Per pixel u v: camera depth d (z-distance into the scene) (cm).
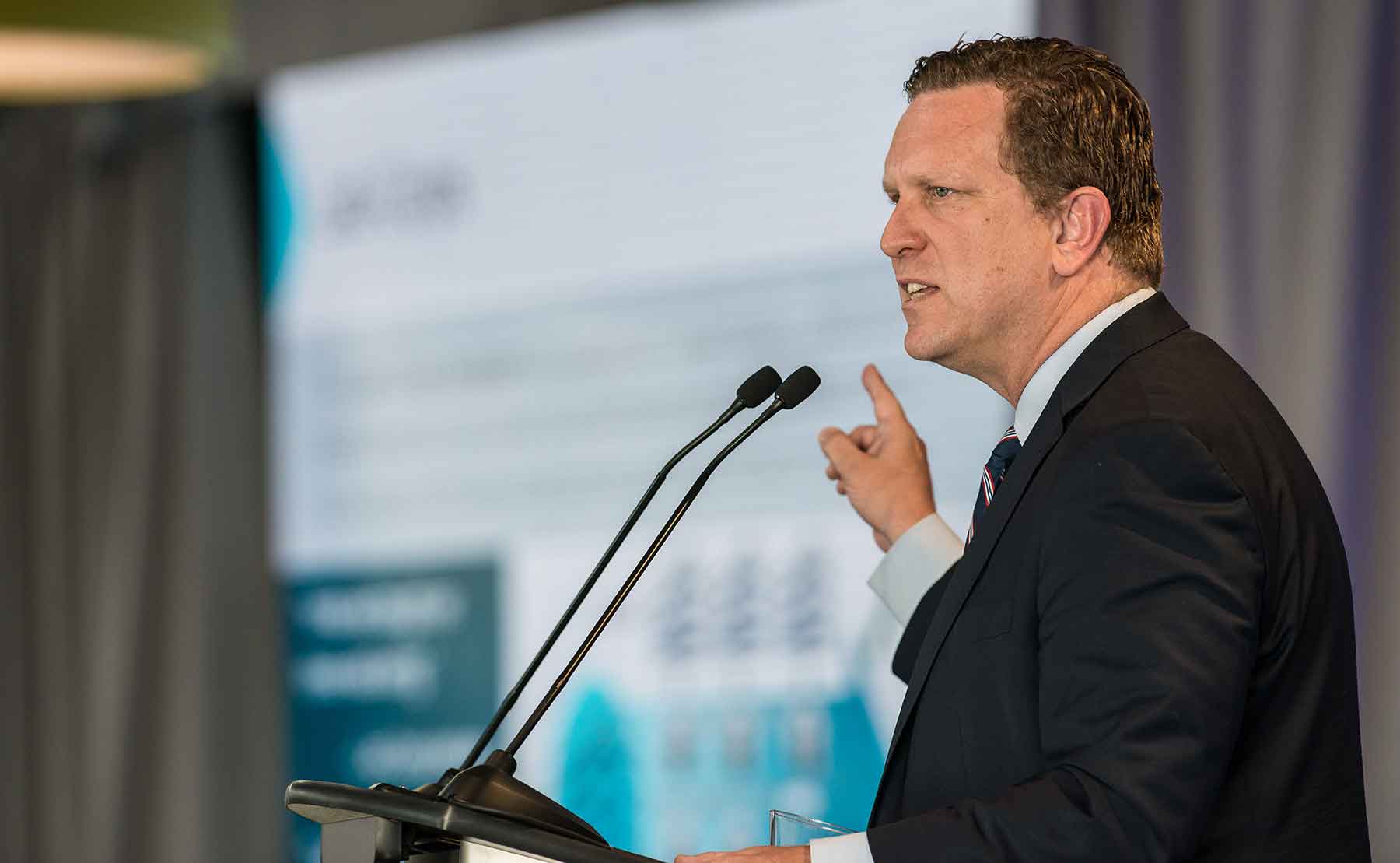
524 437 1223
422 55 1280
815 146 1107
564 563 1198
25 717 1448
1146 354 414
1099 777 353
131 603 1406
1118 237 438
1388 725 857
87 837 1409
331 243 1318
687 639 1127
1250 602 364
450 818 354
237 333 1389
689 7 1168
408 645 1269
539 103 1231
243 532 1373
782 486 1098
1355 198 904
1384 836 848
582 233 1206
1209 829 375
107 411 1430
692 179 1159
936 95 455
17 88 1198
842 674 1066
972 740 400
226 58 1329
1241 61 945
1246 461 384
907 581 548
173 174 1413
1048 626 378
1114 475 377
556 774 1176
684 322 1155
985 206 440
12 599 1456
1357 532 880
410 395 1277
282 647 1329
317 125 1325
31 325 1461
